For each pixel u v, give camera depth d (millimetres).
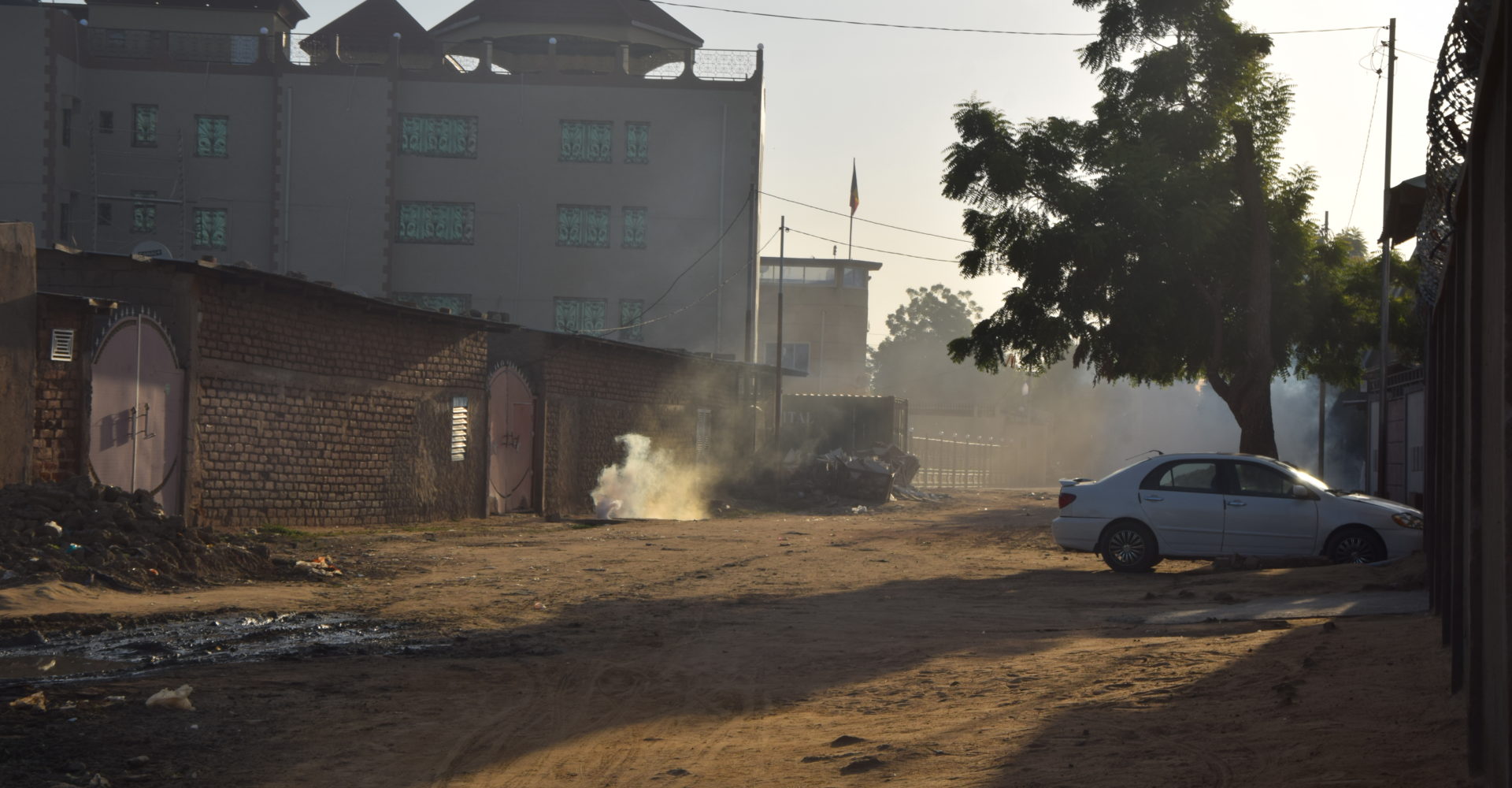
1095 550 16656
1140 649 9320
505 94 47938
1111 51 25406
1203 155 24984
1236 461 16375
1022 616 12266
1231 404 24281
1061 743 6125
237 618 11406
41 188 44344
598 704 7879
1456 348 6812
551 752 6574
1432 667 7324
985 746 6199
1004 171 24203
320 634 10750
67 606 11406
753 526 28719
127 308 17547
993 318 25625
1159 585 14844
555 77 48031
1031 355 25672
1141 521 16438
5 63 44375
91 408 16734
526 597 13547
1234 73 24672
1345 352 27375
